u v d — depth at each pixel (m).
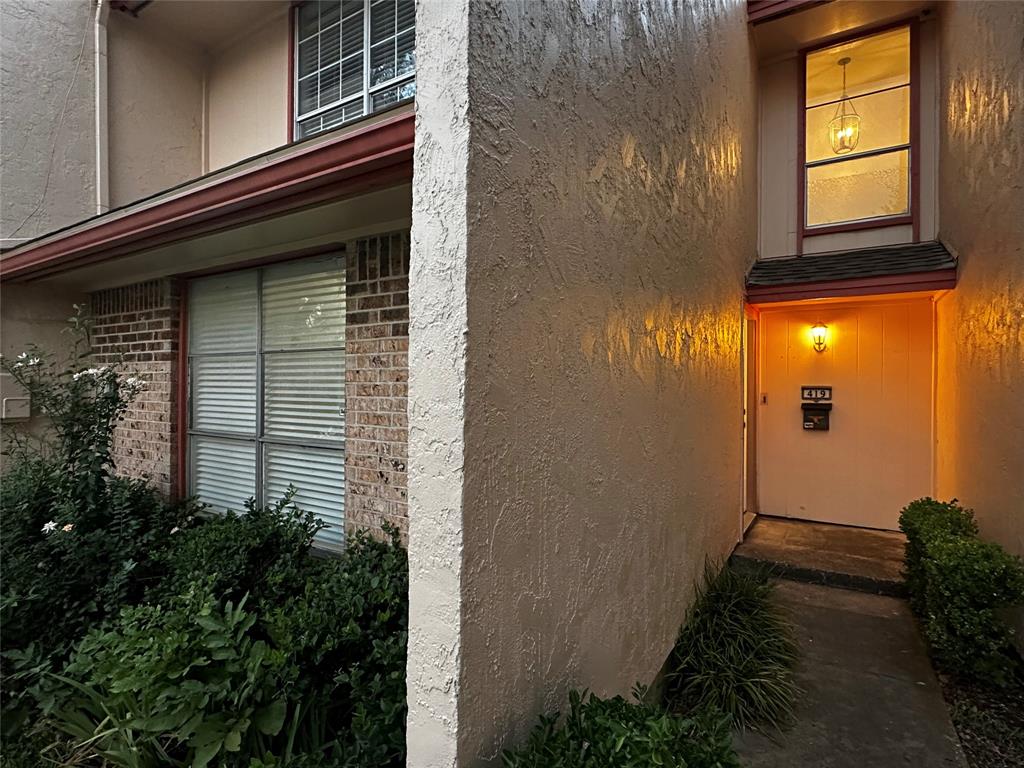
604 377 1.98
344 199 2.38
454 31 1.26
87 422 3.48
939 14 5.10
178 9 5.13
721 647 2.97
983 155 3.62
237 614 1.93
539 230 1.53
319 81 5.10
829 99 5.86
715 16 3.80
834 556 4.73
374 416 3.15
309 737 1.88
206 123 5.80
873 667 3.13
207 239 3.15
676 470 2.93
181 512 3.78
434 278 1.28
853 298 5.11
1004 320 3.23
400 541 2.93
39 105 4.57
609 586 2.01
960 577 2.91
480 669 1.28
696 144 3.32
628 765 1.22
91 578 2.93
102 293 4.76
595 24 1.91
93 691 2.07
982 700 2.79
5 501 3.28
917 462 5.44
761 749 2.43
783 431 6.04
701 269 3.49
